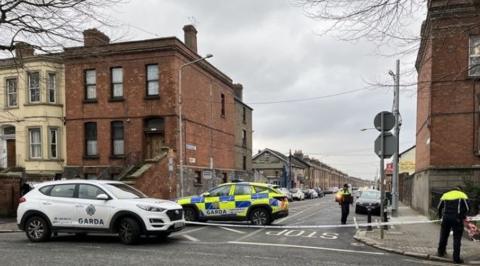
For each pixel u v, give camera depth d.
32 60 24.17
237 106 36.28
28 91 25.70
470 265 8.85
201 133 27.62
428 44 18.20
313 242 11.55
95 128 25.33
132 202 10.86
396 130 21.22
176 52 24.17
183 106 24.94
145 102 24.31
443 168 18.11
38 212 11.27
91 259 8.77
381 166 11.81
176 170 23.53
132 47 24.41
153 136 24.64
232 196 15.77
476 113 17.80
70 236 12.34
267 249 10.23
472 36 17.25
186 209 15.99
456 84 17.98
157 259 8.81
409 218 19.33
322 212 24.52
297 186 71.25
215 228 14.69
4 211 18.11
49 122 25.38
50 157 25.42
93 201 11.06
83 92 25.36
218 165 30.69
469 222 12.31
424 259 9.43
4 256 9.10
